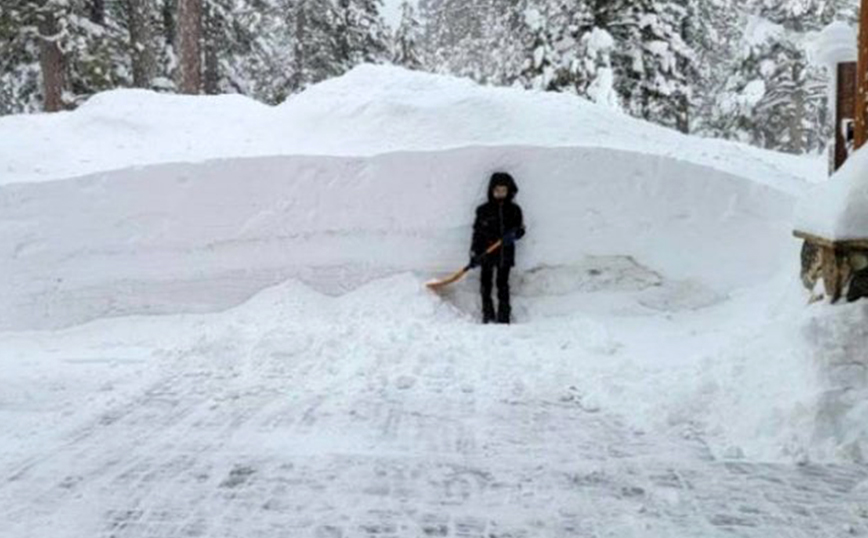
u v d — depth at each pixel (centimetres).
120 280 812
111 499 420
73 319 806
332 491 431
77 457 477
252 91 2309
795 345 538
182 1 1463
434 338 709
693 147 993
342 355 677
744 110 2044
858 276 572
